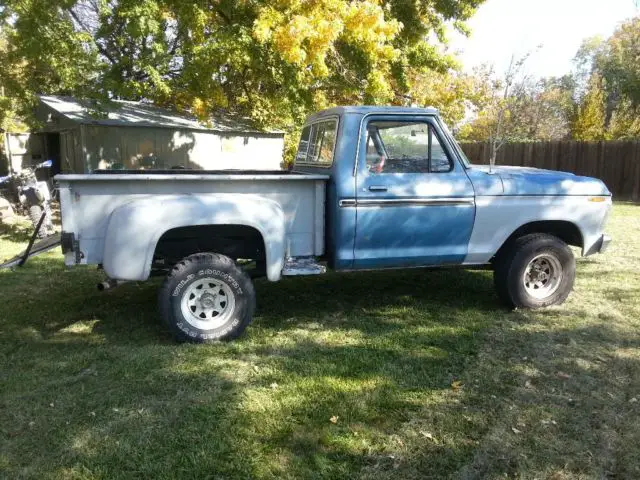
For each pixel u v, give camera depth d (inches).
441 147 196.9
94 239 166.7
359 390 145.3
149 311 212.4
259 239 192.4
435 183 193.5
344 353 170.6
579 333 187.3
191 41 365.7
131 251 162.4
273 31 327.3
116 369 158.1
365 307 218.2
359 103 502.6
